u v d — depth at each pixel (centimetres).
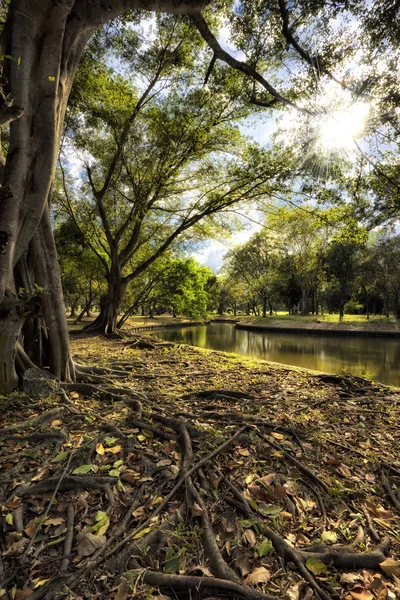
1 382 427
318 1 632
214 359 880
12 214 402
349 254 3575
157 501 236
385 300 4134
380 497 261
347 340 2670
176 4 514
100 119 1202
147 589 173
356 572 191
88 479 256
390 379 1232
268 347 2203
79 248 1853
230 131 1170
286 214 1290
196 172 1296
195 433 333
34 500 238
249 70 717
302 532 220
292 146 988
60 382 488
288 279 4544
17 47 407
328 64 738
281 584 180
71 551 197
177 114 1157
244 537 209
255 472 279
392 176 912
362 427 393
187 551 199
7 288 419
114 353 939
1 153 436
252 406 446
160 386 564
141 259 1858
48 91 432
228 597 169
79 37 513
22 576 182
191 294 2095
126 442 314
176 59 1115
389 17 626
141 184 1307
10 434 322
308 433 358
